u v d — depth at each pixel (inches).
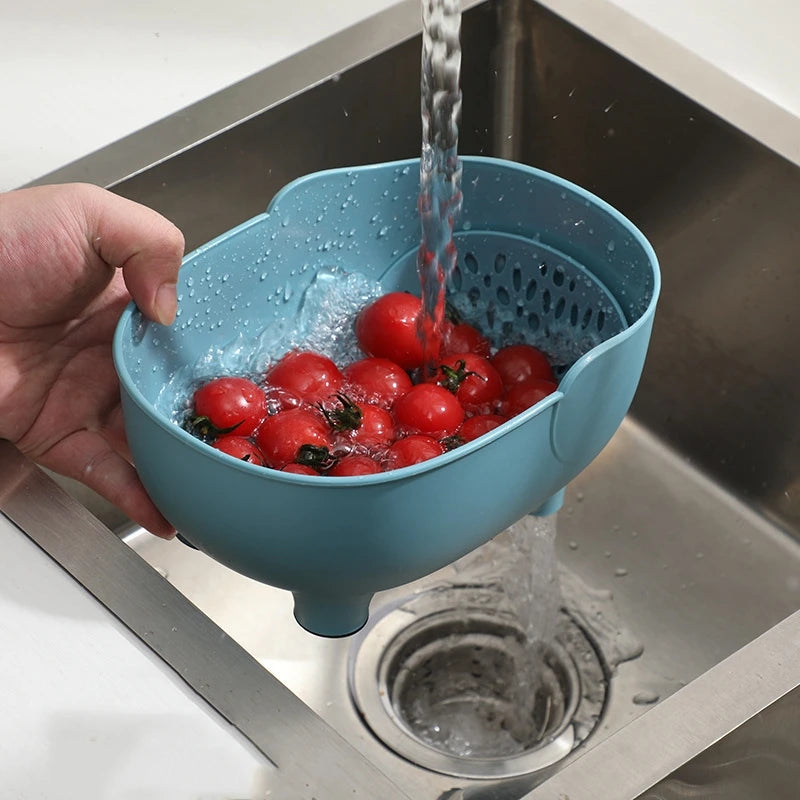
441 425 33.4
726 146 42.7
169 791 27.2
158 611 30.4
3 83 45.1
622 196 47.5
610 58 44.8
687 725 28.4
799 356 44.1
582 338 35.8
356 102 45.4
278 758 27.8
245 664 29.5
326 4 47.2
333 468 32.4
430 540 28.9
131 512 38.7
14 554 31.6
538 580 43.6
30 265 35.7
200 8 47.5
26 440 39.3
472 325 38.3
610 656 42.9
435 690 42.4
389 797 27.3
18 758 27.7
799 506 46.0
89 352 39.4
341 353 37.3
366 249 36.9
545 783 27.4
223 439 33.0
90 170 41.3
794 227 42.1
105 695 28.8
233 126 42.6
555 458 30.1
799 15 46.8
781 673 29.4
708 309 46.3
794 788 32.0
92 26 47.2
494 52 47.1
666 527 46.8
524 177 34.4
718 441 47.8
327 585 29.9
